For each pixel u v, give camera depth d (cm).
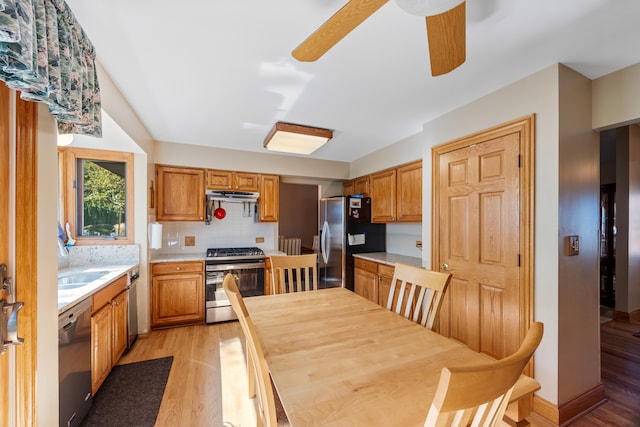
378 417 75
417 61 161
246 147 350
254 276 341
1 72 81
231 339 281
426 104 220
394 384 90
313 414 75
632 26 130
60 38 102
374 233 396
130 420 168
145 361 237
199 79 181
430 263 249
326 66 166
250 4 117
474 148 211
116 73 172
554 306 164
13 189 96
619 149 346
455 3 82
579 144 172
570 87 167
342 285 382
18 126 97
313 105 223
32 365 103
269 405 80
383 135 303
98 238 273
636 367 228
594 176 181
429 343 121
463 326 219
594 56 155
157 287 301
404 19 125
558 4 116
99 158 271
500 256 193
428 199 254
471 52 151
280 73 173
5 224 93
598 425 163
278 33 136
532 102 174
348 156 405
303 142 289
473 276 212
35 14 86
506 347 188
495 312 195
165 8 119
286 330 134
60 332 134
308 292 205
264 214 381
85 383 162
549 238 166
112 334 211
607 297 397
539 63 163
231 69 169
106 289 199
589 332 179
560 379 163
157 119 253
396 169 334
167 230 354
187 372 220
